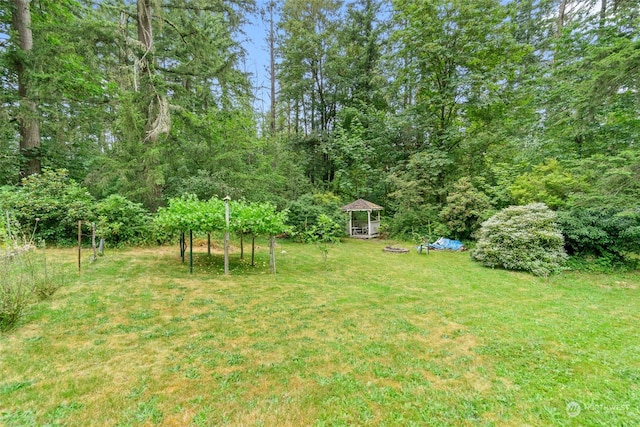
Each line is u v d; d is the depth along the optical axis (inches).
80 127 357.1
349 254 395.2
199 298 189.9
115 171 339.3
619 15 332.5
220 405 90.7
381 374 110.4
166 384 100.0
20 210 294.7
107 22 327.0
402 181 561.6
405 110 619.5
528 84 530.0
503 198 441.7
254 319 159.3
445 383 106.1
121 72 350.3
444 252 422.3
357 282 249.3
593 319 171.8
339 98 741.9
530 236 303.4
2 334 130.5
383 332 147.9
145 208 372.8
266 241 485.7
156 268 259.6
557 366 119.1
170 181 399.5
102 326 143.5
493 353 129.0
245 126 493.7
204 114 446.6
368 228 574.2
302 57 705.0
